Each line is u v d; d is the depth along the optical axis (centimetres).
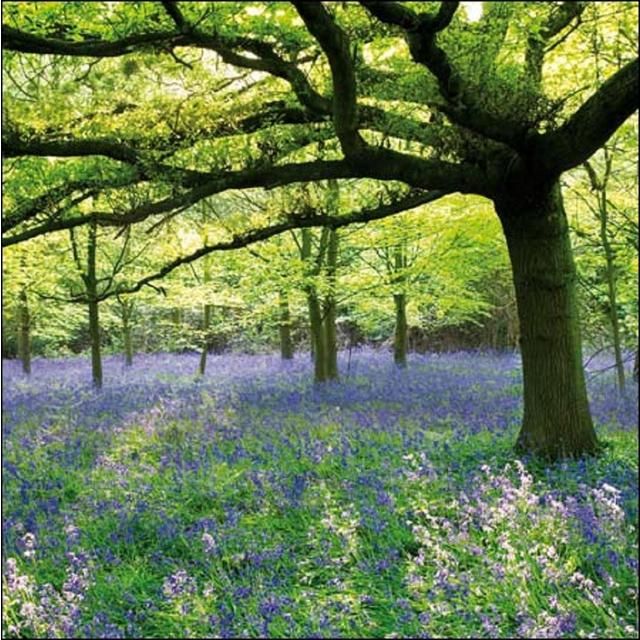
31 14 583
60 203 872
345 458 783
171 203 724
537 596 441
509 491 553
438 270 1454
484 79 637
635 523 545
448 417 1023
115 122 736
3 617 444
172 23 612
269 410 1175
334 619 434
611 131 655
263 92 778
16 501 693
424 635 403
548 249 760
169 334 2902
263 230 871
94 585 489
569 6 706
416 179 728
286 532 589
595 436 775
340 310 2494
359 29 674
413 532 546
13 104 707
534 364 769
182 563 534
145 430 1031
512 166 723
